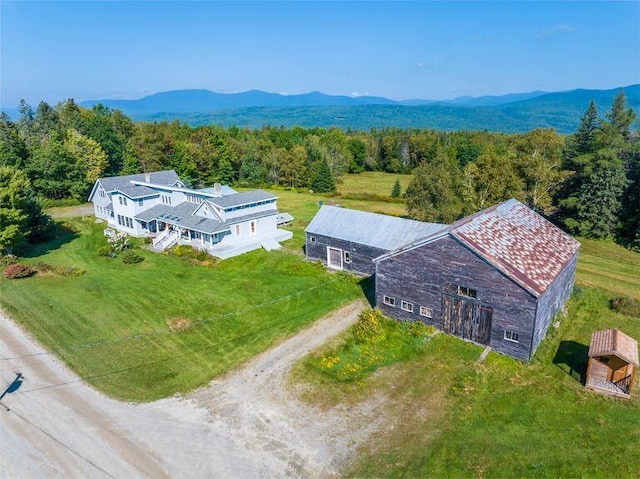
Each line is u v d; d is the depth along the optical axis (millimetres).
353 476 18250
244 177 106375
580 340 28781
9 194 44000
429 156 133250
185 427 21297
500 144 132125
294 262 44281
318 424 21391
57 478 18297
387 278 31266
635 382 24016
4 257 45188
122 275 41719
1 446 20094
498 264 25609
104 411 22531
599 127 59188
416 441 20094
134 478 18281
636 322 31531
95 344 29172
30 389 24391
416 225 39188
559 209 59844
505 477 18047
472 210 53562
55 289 38125
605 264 45812
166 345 29047
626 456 18953
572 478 17922
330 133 163250
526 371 25219
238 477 18281
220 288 38250
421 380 24594
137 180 63219
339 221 43156
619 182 52875
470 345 27734
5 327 31406
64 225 60438
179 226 50906
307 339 29203
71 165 76500
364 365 26219
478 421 21328
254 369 26047
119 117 117500
